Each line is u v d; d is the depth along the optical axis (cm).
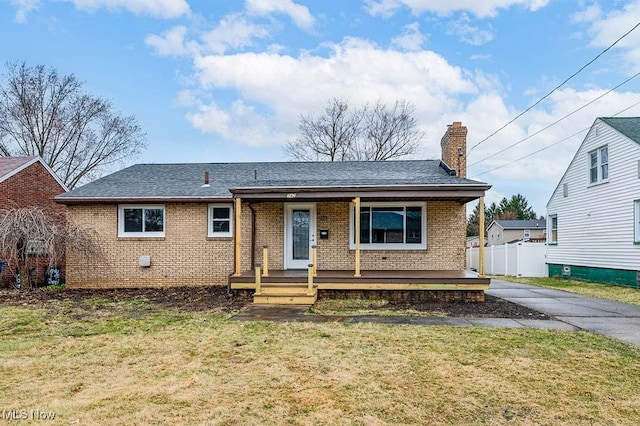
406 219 1259
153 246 1332
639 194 1396
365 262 1259
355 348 603
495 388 452
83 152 2991
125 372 504
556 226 2022
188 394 436
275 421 375
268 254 1285
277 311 913
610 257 1559
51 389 450
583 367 521
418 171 1457
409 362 539
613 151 1540
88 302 1047
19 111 2775
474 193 1066
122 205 1340
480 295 1064
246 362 542
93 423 369
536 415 388
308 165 1623
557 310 934
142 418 379
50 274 1470
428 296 1076
